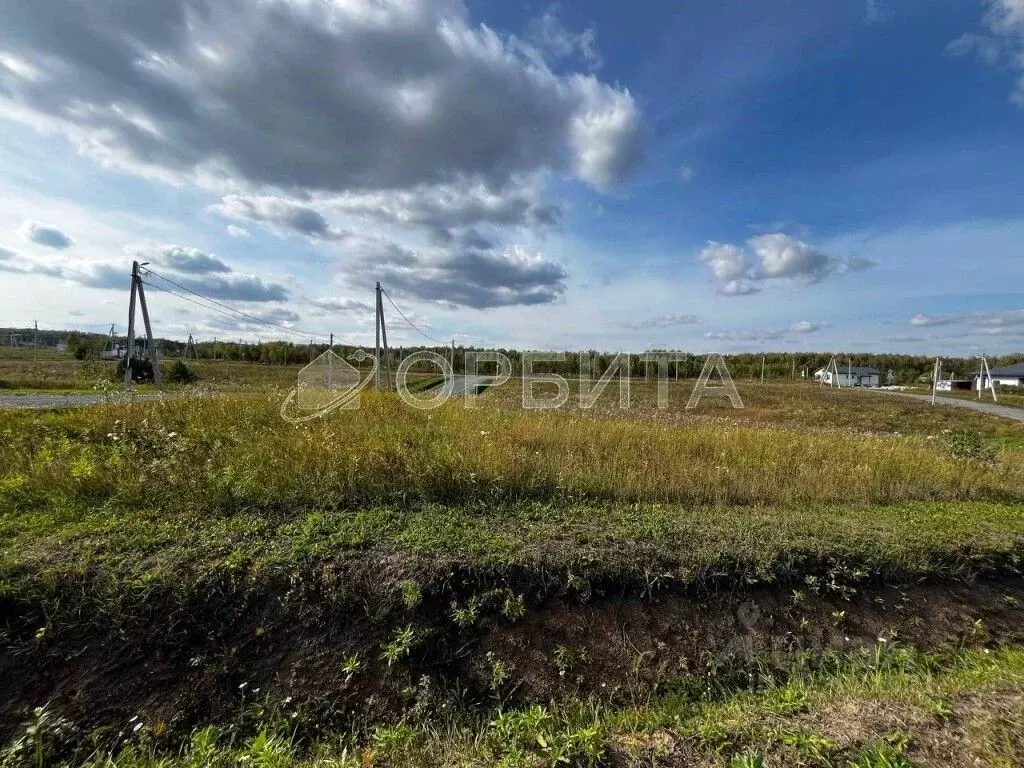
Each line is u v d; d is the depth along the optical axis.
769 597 3.52
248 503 4.11
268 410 7.40
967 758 2.03
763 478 5.45
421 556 3.34
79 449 5.23
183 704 2.62
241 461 4.80
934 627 3.58
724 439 7.01
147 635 2.77
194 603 2.91
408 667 2.86
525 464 5.18
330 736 2.56
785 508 4.91
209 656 2.77
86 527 3.53
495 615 3.14
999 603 3.85
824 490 5.38
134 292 12.02
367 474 4.61
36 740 2.34
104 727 2.48
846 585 3.70
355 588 3.08
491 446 5.50
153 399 8.27
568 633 3.13
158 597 2.89
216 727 2.53
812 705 2.53
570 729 2.34
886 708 2.44
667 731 2.34
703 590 3.46
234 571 3.07
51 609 2.77
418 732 2.56
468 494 4.59
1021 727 2.22
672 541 3.82
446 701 2.76
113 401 8.12
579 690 2.90
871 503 5.32
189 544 3.34
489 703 2.81
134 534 3.45
